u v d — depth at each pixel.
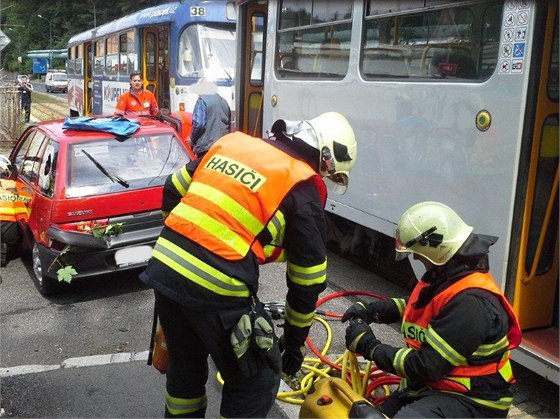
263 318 2.43
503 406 2.62
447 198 4.24
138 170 5.38
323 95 5.91
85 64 18.56
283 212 2.42
